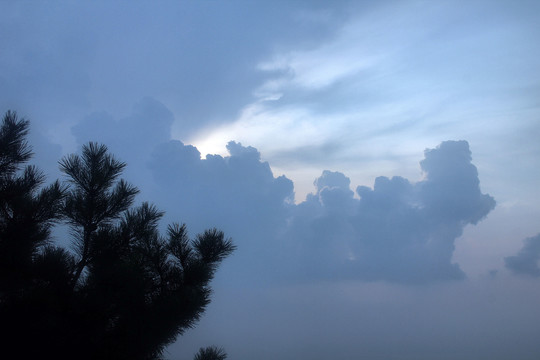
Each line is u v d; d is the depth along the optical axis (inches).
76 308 114.2
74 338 113.5
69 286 123.8
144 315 118.0
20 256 118.9
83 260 137.7
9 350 111.0
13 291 121.4
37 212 126.7
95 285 120.1
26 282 121.9
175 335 131.0
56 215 134.0
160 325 118.6
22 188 131.8
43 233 127.4
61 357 113.7
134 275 119.7
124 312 119.2
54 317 113.5
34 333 111.8
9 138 139.0
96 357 115.1
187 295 120.3
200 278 132.4
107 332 119.8
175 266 136.4
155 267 133.8
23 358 111.7
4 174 138.3
